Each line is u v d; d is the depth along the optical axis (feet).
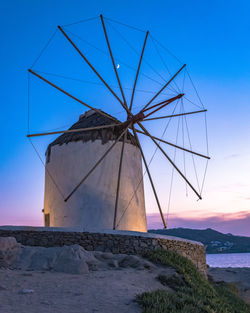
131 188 59.47
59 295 24.41
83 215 55.31
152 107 54.39
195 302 26.96
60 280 29.01
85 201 55.83
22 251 35.83
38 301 22.66
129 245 42.55
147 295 25.52
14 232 40.40
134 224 58.23
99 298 24.35
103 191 56.49
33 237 40.47
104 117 62.64
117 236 42.42
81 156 58.44
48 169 62.69
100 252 39.75
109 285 28.12
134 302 24.34
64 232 41.16
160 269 37.63
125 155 60.18
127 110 57.77
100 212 55.36
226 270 92.43
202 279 41.11
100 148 58.39
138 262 38.11
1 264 33.06
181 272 37.70
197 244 53.36
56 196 59.16
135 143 62.80
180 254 47.39
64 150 60.23
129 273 33.88
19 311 20.17
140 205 60.59
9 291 24.72
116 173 58.23
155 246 44.09
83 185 56.70
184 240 49.88
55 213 58.39
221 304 33.94
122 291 26.78
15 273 30.66
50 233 40.93
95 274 32.37
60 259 34.30
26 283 27.37
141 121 55.47
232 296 46.16
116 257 39.32
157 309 23.09
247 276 81.61
